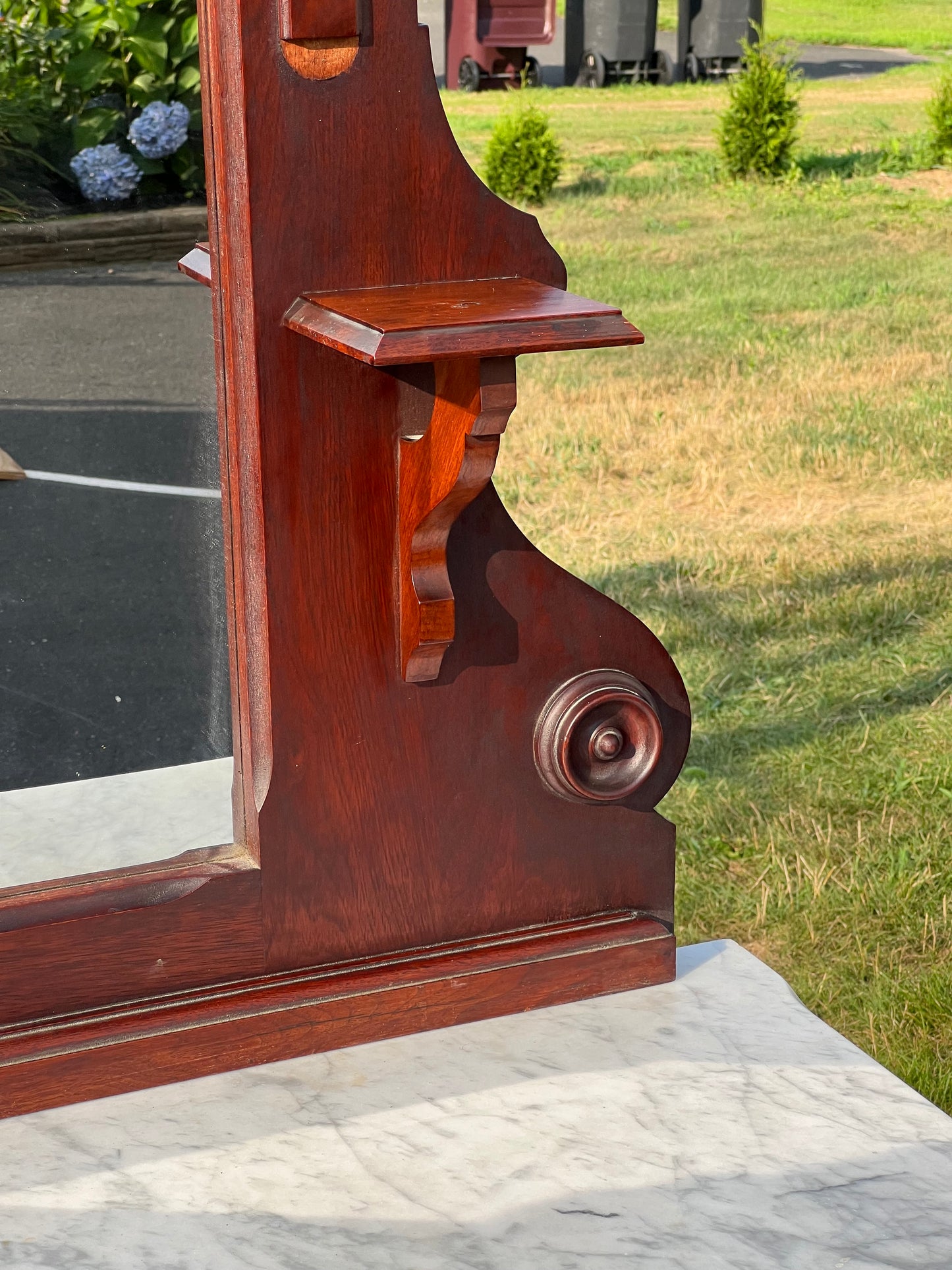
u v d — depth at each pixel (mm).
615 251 10445
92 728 1655
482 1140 1518
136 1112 1552
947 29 27422
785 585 4895
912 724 3955
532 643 1674
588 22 18000
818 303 8883
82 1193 1430
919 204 11961
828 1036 1718
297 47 1386
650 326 8484
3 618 1612
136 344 1570
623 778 1736
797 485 5957
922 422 6551
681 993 1805
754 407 6906
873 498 5770
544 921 1789
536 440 6570
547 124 12617
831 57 23750
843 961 3070
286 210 1426
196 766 1673
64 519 1604
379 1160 1486
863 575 4934
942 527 5387
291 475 1507
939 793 3633
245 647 1597
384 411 1520
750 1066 1655
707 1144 1519
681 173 13367
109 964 1583
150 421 1600
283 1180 1454
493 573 1632
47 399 1573
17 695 1642
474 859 1725
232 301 1478
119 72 1488
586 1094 1597
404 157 1452
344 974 1671
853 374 7387
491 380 1355
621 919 1810
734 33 17938
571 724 1669
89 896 1588
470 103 16969
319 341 1364
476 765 1689
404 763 1652
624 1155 1500
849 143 14797
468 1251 1363
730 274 9695
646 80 18453
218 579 1645
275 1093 1588
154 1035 1574
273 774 1591
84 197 1521
